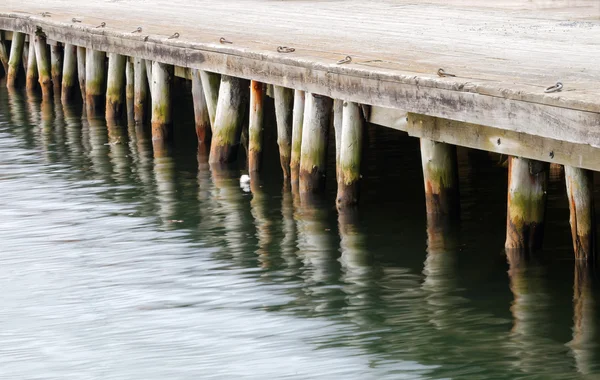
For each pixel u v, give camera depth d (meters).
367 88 18.22
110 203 22.56
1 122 33.38
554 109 14.05
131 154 27.67
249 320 15.05
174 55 25.67
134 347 14.19
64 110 35.19
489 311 15.11
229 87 24.55
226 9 35.66
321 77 19.72
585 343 13.82
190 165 26.00
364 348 13.84
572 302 15.31
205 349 14.02
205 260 18.14
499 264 17.08
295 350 13.88
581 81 15.84
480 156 24.95
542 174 16.70
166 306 15.80
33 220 21.28
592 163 14.46
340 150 20.56
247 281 16.91
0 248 19.28
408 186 22.62
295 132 22.20
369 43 22.95
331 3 37.25
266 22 29.73
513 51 20.69
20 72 43.97
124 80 34.00
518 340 14.01
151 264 17.98
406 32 25.53
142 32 28.20
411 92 16.94
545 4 34.16
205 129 27.08
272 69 21.48
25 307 15.96
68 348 14.25
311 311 15.35
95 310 15.73
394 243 18.64
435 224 19.28
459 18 29.62
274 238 19.34
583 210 15.76
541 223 16.94
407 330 14.48
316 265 17.62
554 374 12.88
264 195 22.50
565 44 21.95
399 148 26.30
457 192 19.22
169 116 28.58
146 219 21.09
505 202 20.84
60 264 18.16
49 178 25.23
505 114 14.95
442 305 15.38
